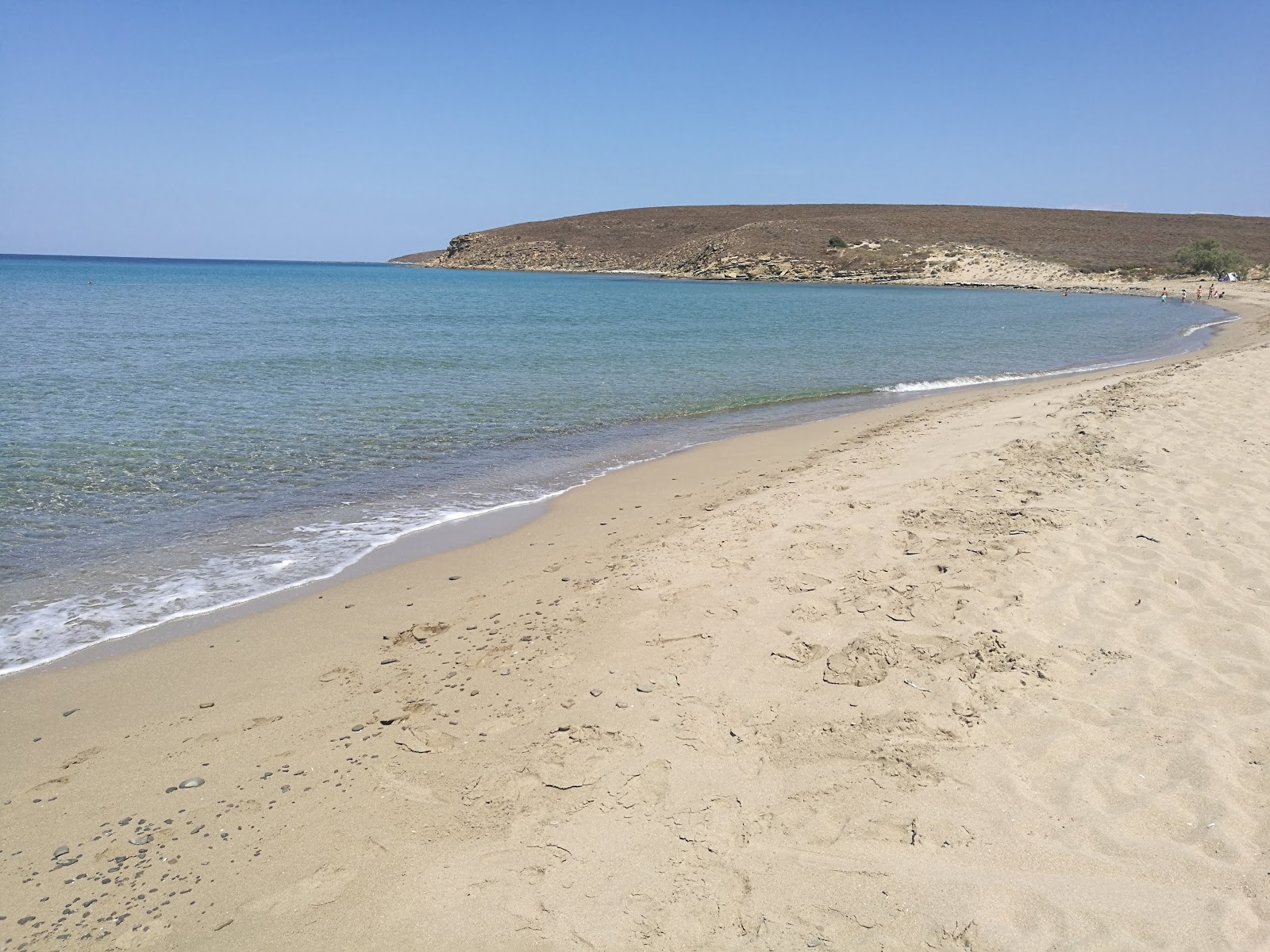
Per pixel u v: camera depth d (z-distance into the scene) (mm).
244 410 14461
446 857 3580
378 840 3711
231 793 4105
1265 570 5758
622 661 5215
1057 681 4566
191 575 7121
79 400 14898
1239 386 13500
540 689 4969
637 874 3385
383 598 6598
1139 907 2994
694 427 14188
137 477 10180
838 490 8914
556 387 18078
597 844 3582
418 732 4582
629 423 14492
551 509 9188
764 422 14617
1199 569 5863
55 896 3426
